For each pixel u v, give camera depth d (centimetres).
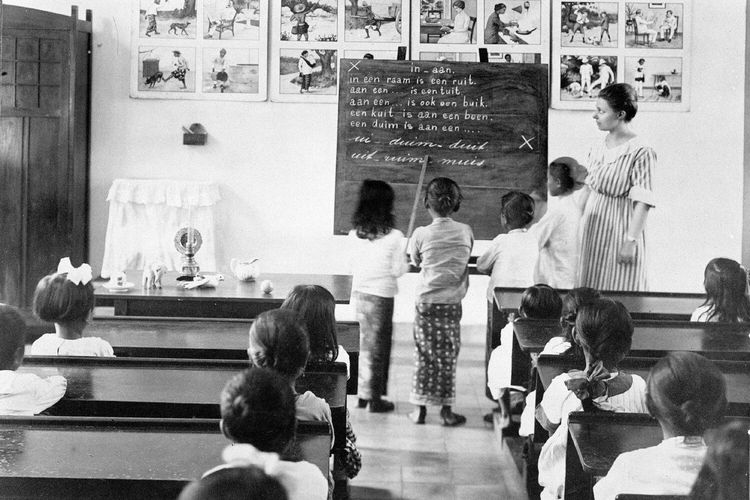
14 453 285
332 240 936
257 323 317
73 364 392
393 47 916
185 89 920
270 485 156
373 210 686
